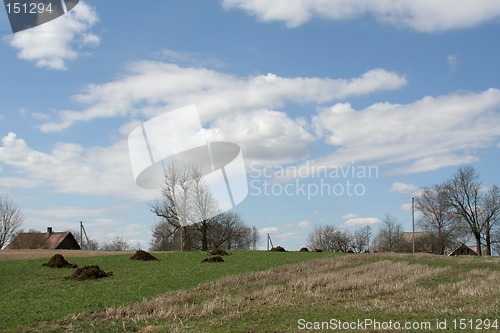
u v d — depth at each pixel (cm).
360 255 5669
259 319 2394
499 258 5412
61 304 2828
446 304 2691
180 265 4841
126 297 3020
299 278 3772
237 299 2889
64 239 9725
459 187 9538
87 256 5703
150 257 5416
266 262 5081
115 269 4531
